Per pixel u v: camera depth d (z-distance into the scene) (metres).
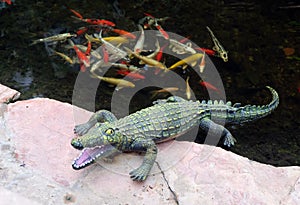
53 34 2.93
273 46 2.90
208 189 1.98
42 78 2.68
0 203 1.84
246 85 2.68
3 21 3.01
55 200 1.91
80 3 3.18
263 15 3.12
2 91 2.32
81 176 2.00
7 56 2.79
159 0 3.23
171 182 2.00
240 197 1.96
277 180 2.05
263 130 2.51
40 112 2.21
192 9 3.16
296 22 3.07
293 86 2.68
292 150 2.41
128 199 1.94
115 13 3.11
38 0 3.19
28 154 2.05
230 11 3.15
